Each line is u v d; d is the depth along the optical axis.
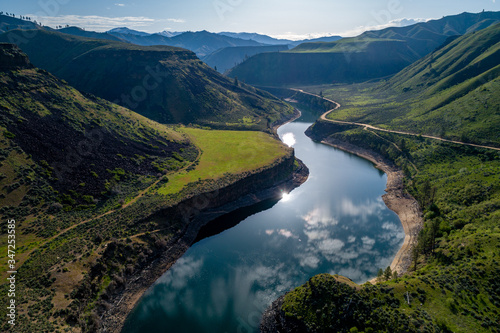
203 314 70.50
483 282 62.28
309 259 88.62
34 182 90.12
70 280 69.69
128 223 91.06
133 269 81.31
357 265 85.31
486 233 76.25
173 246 93.56
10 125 99.62
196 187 112.88
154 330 66.88
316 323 59.81
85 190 98.00
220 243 98.38
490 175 109.00
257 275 82.50
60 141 106.31
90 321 65.56
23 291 64.12
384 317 56.47
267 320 67.19
